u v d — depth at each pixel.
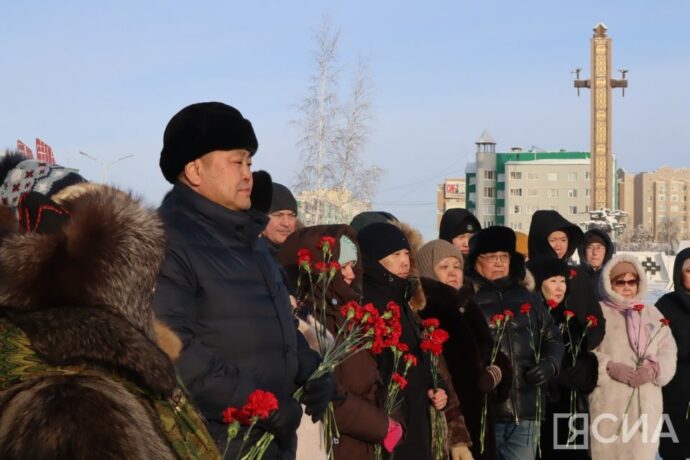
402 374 4.45
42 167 2.62
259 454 2.89
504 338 5.85
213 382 2.81
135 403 1.78
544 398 6.01
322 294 3.95
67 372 1.79
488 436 5.13
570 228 7.48
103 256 1.86
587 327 6.48
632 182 160.50
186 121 3.10
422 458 4.46
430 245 5.48
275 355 3.07
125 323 1.84
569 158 103.75
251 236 3.14
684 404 7.01
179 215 3.03
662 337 6.78
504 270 6.00
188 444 2.05
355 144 25.50
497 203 105.12
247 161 3.19
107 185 2.03
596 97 67.69
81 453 1.65
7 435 1.66
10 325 1.82
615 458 6.62
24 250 1.83
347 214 25.78
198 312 2.95
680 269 7.09
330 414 3.63
